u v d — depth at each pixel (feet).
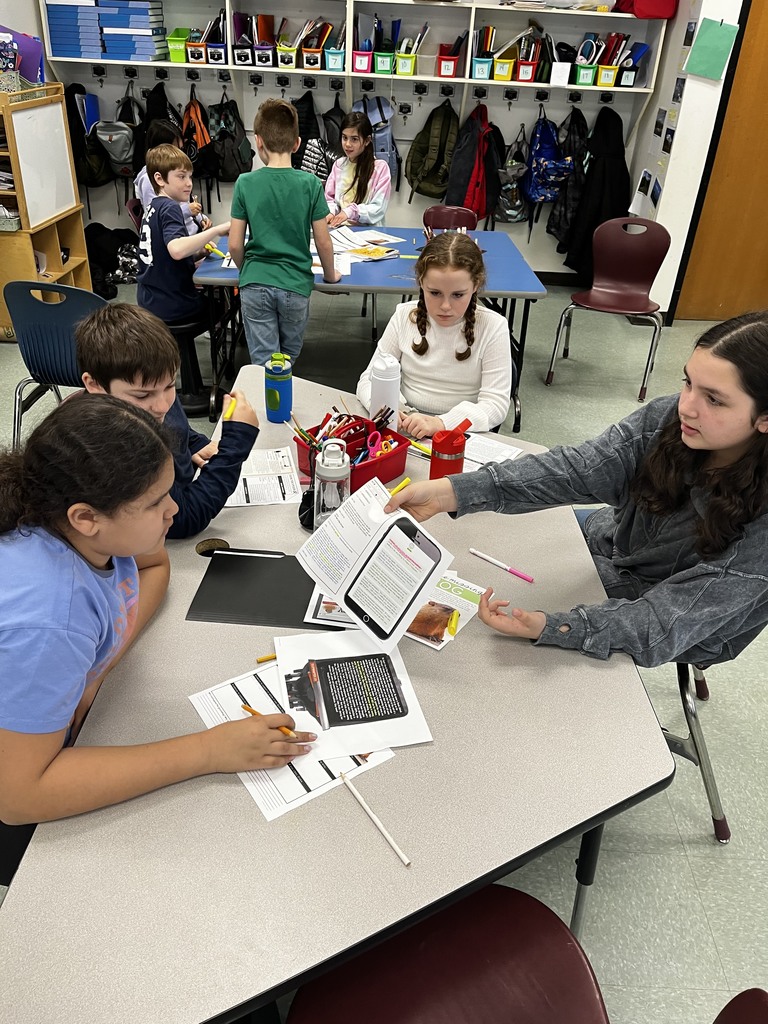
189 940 2.77
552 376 13.69
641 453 5.07
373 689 3.91
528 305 11.16
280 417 6.64
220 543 5.03
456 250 6.88
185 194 11.73
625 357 15.14
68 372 8.94
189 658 4.04
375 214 14.21
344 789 3.39
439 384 7.77
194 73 17.01
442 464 5.59
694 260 16.75
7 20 14.69
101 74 17.02
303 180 10.03
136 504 3.02
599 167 17.19
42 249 14.73
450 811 3.31
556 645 4.29
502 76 16.17
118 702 3.72
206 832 3.16
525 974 3.51
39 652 2.90
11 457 3.10
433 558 4.15
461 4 15.55
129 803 3.26
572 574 4.91
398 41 16.72
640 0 15.31
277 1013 4.03
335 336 15.53
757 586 4.17
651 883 5.59
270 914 2.87
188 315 11.47
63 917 2.82
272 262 10.50
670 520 4.91
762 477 4.09
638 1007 4.83
